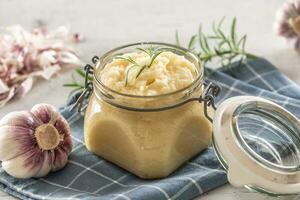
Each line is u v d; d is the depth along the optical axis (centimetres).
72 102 62
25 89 66
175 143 52
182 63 54
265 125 54
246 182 50
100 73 54
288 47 72
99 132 54
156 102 50
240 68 67
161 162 52
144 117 51
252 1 82
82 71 65
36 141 53
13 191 53
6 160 53
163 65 53
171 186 51
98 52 72
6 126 53
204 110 53
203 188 52
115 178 54
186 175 53
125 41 74
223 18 72
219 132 51
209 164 55
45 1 83
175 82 52
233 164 50
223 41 68
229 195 53
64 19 79
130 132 51
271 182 49
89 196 51
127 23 78
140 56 54
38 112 54
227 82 64
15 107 64
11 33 75
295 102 60
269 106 54
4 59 69
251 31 76
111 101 51
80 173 54
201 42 68
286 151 53
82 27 77
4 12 81
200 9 81
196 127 53
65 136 54
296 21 71
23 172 53
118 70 52
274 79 66
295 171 50
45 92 67
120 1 83
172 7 81
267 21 78
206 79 64
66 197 51
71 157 56
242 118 54
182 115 52
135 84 51
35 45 72
